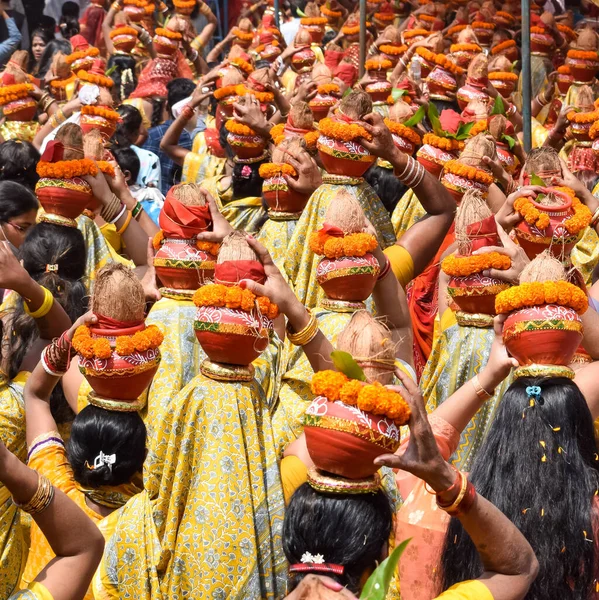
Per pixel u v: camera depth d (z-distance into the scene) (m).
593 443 2.54
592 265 4.89
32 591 2.21
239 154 5.16
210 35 11.01
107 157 4.45
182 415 2.98
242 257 2.97
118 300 3.05
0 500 2.93
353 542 2.28
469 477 2.58
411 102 6.18
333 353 2.35
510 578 2.20
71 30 12.30
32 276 3.95
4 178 5.40
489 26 9.81
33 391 3.13
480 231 3.46
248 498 2.92
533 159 4.34
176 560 2.90
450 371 3.57
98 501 3.12
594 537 2.44
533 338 2.56
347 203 3.41
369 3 11.42
